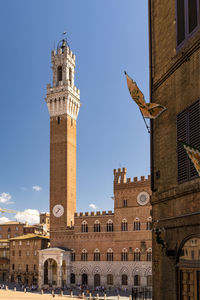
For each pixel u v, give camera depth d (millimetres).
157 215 18922
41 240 126562
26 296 87750
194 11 16094
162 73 19266
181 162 16656
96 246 110188
